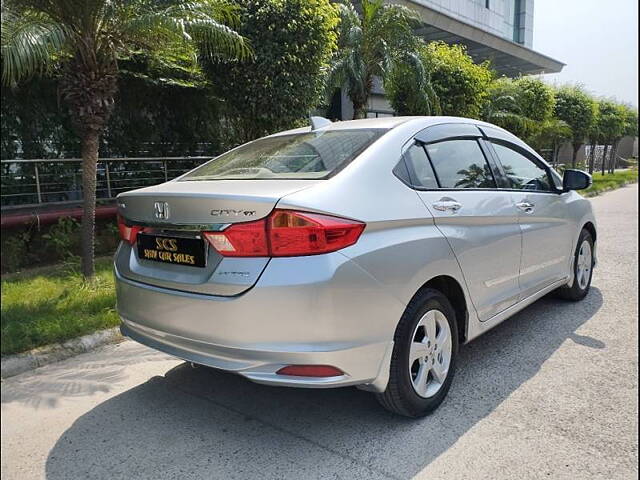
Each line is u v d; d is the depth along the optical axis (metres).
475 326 3.29
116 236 7.91
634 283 5.77
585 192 17.17
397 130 3.12
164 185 3.10
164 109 9.34
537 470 2.44
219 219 2.46
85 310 4.57
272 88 7.39
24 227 6.85
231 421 2.95
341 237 2.42
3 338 3.86
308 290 2.32
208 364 2.54
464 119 3.74
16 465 2.56
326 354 2.37
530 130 17.30
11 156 7.59
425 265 2.77
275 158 3.14
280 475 2.44
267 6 7.12
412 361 2.79
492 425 2.83
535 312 4.75
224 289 2.42
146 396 3.27
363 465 2.50
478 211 3.28
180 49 6.26
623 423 2.84
